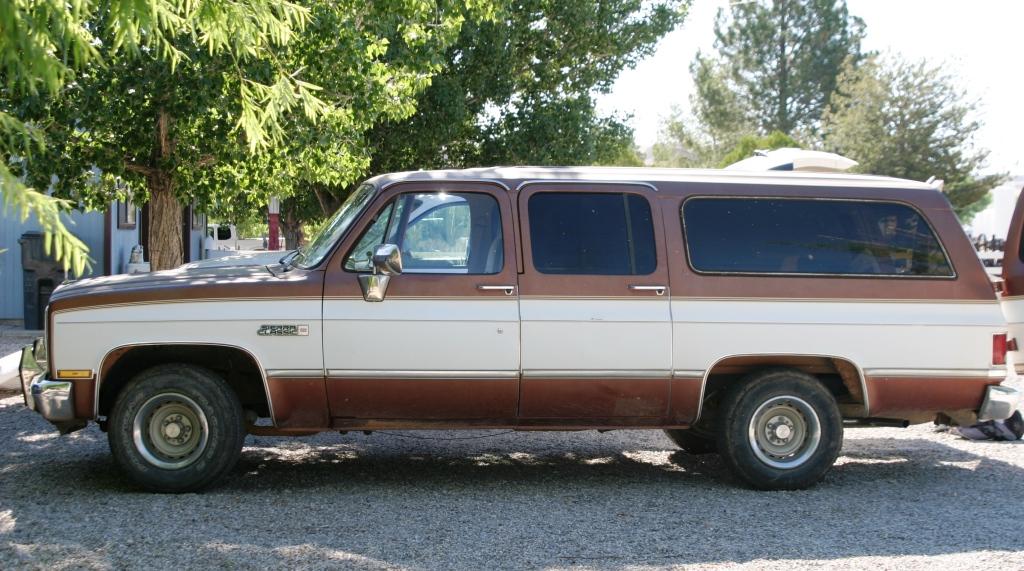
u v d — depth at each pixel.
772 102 61.12
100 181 12.79
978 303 7.07
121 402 6.51
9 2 4.20
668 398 6.86
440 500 6.60
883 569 5.27
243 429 6.63
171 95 10.46
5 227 16.34
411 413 6.74
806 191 7.11
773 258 6.98
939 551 5.59
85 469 7.29
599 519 6.18
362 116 12.11
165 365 6.58
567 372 6.75
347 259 6.70
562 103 25.39
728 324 6.85
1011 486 7.18
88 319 6.52
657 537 5.80
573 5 24.75
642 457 8.16
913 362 6.98
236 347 6.56
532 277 6.75
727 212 7.03
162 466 6.55
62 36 4.69
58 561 5.18
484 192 6.86
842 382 7.32
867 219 7.11
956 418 7.12
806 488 7.04
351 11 12.12
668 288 6.84
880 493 6.96
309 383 6.62
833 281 6.98
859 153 46.91
